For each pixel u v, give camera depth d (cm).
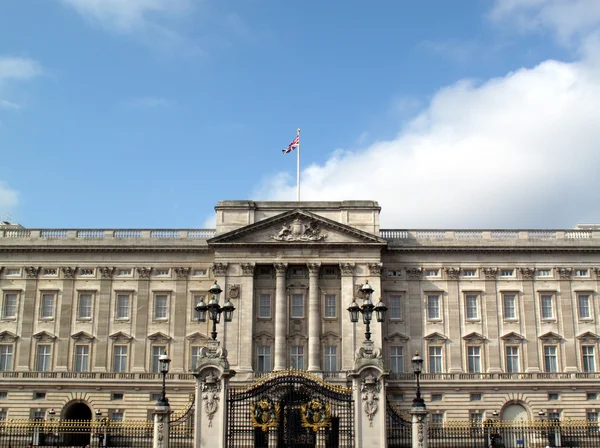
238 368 7969
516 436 6856
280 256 8312
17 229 8719
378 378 4472
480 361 8319
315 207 8519
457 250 8581
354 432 4412
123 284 8569
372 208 8469
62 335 8431
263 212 8494
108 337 8419
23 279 8594
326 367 8156
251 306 8162
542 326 8406
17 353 8394
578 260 8588
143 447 5847
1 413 8194
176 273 8556
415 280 8550
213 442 4356
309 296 8250
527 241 8619
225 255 8312
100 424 5900
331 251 8319
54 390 8231
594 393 8194
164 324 8438
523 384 8181
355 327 8094
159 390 8188
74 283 8575
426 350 8338
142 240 8662
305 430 4638
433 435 5547
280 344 8106
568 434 6525
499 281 8544
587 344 8369
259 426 4534
